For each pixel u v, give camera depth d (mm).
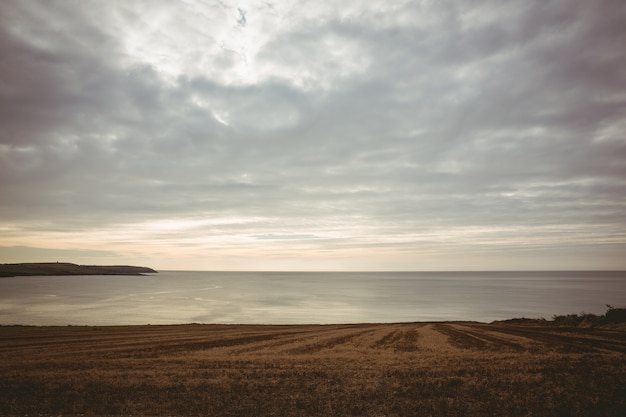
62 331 39094
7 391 12734
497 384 13195
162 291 177250
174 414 10625
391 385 13258
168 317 82938
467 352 23188
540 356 19609
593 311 93188
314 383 13641
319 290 193000
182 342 30047
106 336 34500
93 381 13961
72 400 11781
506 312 94938
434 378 14094
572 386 12820
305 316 87812
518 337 31656
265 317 85375
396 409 10938
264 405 11297
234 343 29625
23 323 70625
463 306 110500
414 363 17859
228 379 14352
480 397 11906
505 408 10961
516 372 14930
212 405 11305
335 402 11508
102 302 118562
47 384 13500
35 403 11500
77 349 25500
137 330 40938
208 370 16203
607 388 12562
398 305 114562
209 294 160250
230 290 189750
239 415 10562
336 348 26625
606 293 161500
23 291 167125
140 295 150750
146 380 14195
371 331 40000
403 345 28391
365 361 18844
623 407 10969
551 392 12203
